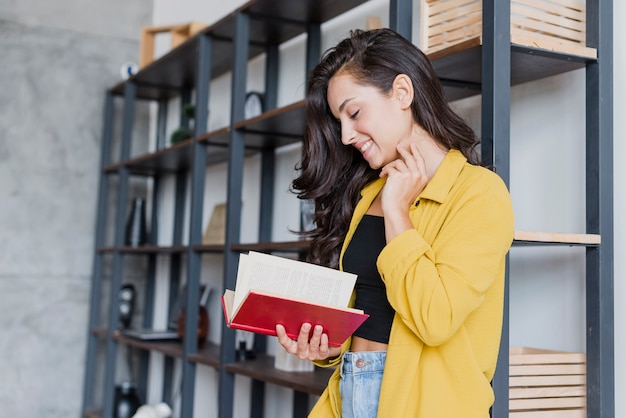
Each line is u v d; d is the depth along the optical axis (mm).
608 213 1857
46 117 4242
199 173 3256
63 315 4246
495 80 1683
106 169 4242
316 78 1602
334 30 2967
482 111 1708
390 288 1357
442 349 1397
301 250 2809
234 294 1561
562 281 2049
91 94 4363
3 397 4090
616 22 1948
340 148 1685
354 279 1490
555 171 2084
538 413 1809
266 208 3277
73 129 4305
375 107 1491
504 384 1669
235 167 2916
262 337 3242
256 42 3266
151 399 4328
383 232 1538
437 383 1383
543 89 2135
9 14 4180
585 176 1980
